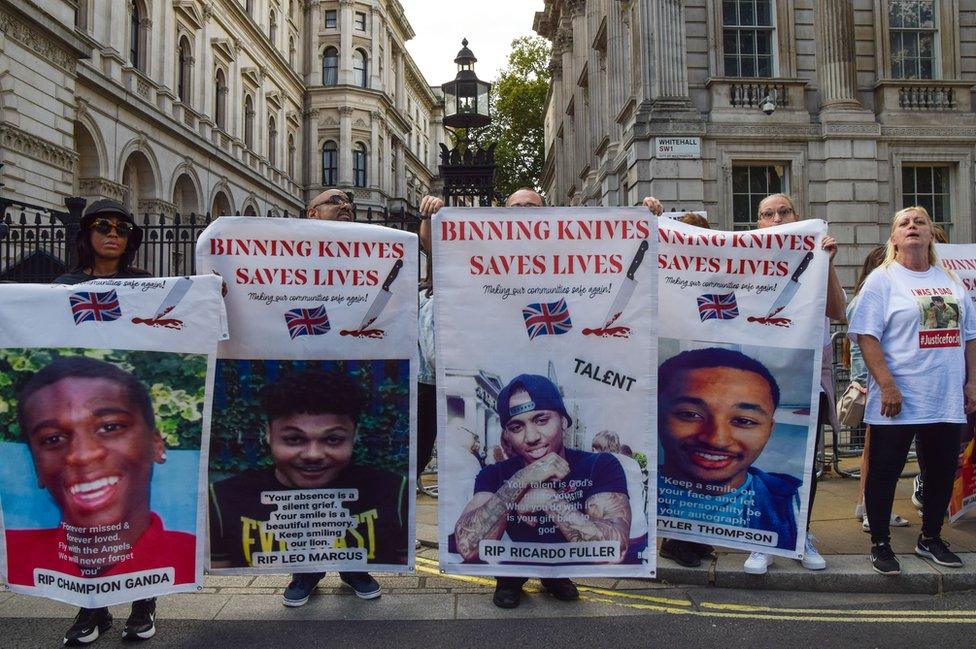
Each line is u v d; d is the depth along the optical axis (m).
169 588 4.05
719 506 4.76
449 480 4.35
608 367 4.36
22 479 3.96
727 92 16.09
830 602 4.55
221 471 4.34
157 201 28.22
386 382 4.46
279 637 4.04
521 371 4.37
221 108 35.97
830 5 16.25
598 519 4.34
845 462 8.61
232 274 4.37
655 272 4.34
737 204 16.28
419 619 4.28
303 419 4.40
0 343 3.97
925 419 4.67
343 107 49.75
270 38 43.97
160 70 29.36
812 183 16.12
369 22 52.62
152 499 4.04
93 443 3.96
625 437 4.36
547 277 4.37
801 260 4.74
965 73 16.91
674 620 4.25
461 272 4.36
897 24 16.86
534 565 4.33
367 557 4.43
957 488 5.47
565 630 4.11
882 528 4.79
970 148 16.47
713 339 4.78
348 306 4.44
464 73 12.01
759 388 4.73
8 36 18.25
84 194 24.09
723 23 16.41
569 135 31.80
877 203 16.14
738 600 4.59
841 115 16.03
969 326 4.96
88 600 3.86
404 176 61.50
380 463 4.45
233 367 4.38
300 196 48.72
